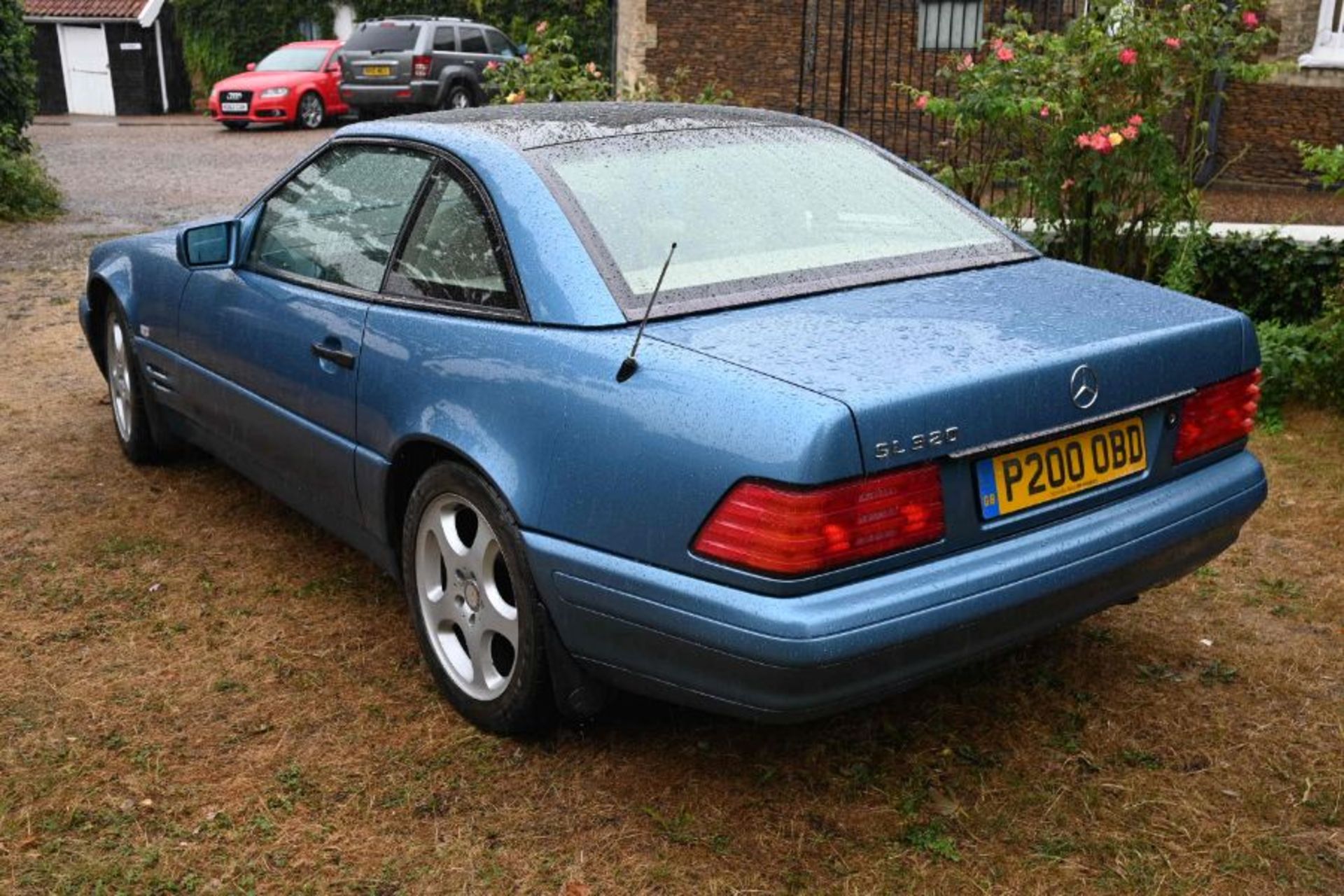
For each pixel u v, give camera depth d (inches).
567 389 112.0
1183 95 280.4
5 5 553.3
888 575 101.3
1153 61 267.6
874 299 121.4
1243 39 278.7
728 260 123.5
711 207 129.5
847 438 96.7
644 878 107.1
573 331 114.8
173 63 1348.4
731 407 100.6
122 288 199.5
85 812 116.6
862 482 98.1
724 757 124.6
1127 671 141.7
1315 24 474.3
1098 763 123.6
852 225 134.4
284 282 156.6
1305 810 116.3
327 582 168.1
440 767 123.6
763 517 97.5
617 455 107.2
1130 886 105.9
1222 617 155.3
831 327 112.7
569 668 118.4
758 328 112.3
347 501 145.6
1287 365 230.8
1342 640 149.2
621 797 118.5
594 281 116.9
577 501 110.5
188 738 129.2
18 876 107.5
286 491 163.8
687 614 102.4
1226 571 168.7
